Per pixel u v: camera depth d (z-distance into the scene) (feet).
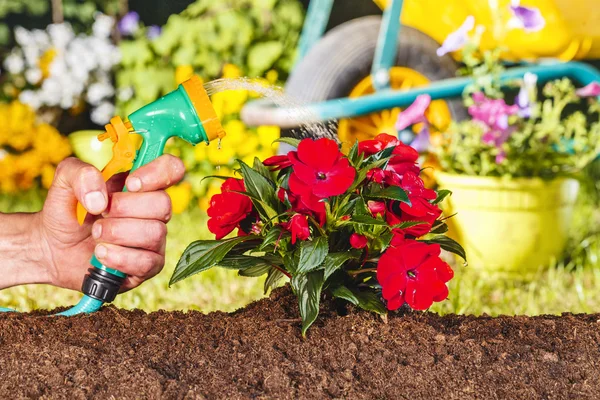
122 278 3.09
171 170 3.03
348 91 5.64
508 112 4.95
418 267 2.92
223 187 3.06
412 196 2.96
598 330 3.04
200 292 4.52
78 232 3.21
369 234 2.95
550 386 2.84
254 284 4.63
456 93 5.56
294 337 2.95
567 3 5.44
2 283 3.24
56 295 4.38
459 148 4.99
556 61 5.64
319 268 2.95
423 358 2.89
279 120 5.81
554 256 4.99
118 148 3.04
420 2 5.65
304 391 2.79
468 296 4.48
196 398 2.75
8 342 2.94
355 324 2.99
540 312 4.38
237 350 2.91
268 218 3.01
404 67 5.77
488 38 5.52
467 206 4.87
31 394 2.76
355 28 5.70
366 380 2.83
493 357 2.92
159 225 3.04
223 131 3.07
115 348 2.92
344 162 2.87
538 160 4.90
